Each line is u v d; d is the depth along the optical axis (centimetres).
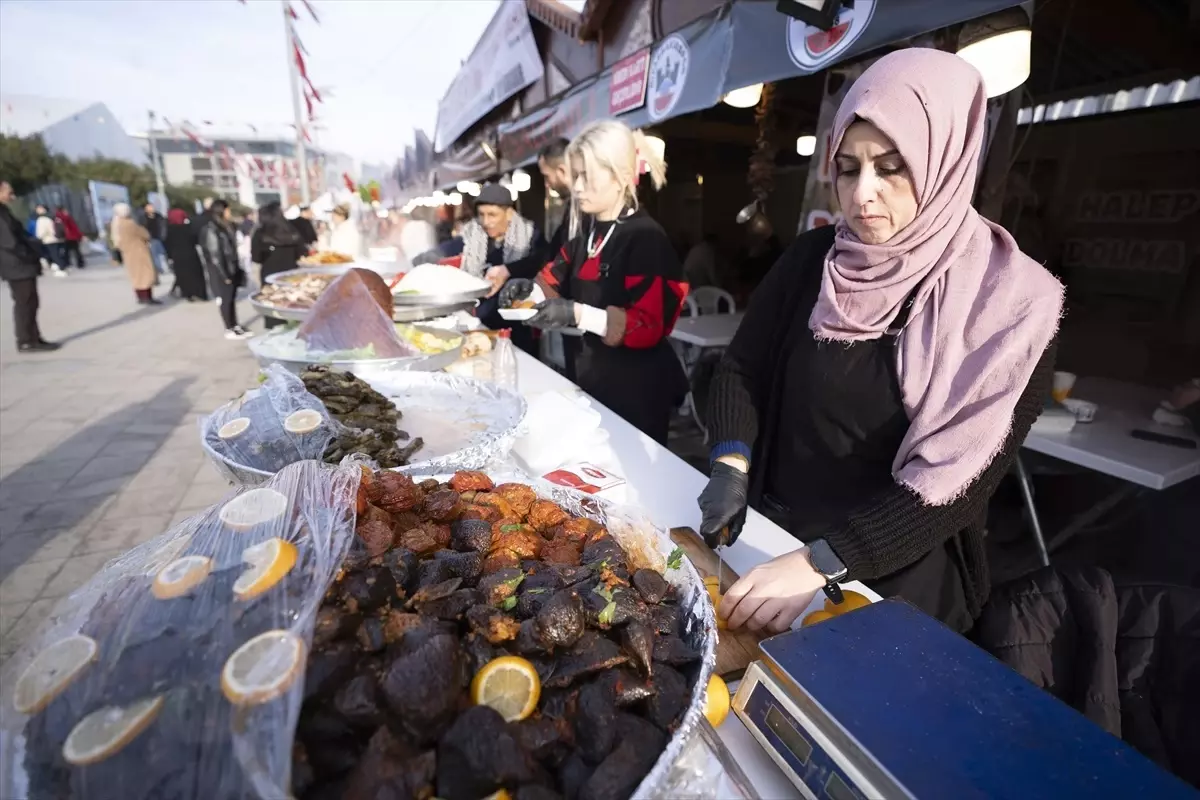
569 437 171
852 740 67
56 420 486
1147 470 203
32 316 723
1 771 56
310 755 57
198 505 345
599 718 64
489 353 263
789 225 774
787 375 147
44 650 62
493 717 59
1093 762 63
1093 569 128
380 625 65
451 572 82
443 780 57
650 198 837
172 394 562
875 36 195
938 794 60
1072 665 122
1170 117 412
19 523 323
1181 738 111
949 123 107
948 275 117
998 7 161
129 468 395
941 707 71
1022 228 368
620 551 93
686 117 583
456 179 962
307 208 1084
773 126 420
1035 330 107
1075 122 457
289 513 79
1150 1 292
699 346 470
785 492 152
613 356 259
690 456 436
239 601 62
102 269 2031
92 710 55
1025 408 109
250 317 1023
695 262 684
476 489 111
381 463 134
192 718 53
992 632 129
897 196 113
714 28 288
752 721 79
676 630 82
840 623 86
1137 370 367
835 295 131
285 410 144
